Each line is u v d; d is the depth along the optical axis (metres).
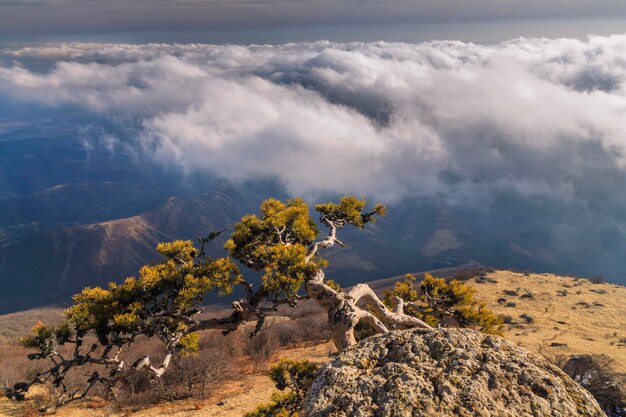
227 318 11.05
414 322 11.46
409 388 5.30
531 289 84.50
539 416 5.11
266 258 11.40
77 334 10.82
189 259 12.10
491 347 6.03
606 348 45.69
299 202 14.05
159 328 10.84
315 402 5.51
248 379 34.72
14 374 31.42
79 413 27.39
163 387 30.47
